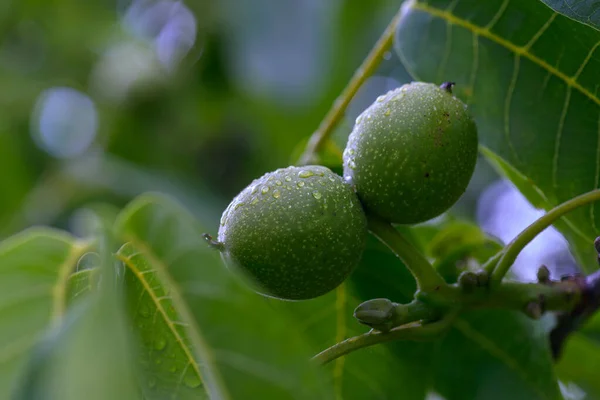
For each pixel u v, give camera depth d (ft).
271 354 1.48
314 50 2.64
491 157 1.86
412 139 1.68
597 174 1.75
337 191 1.68
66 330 1.39
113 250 1.49
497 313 1.85
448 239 1.95
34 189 3.22
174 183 2.90
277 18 2.66
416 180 1.68
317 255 1.66
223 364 1.48
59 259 1.60
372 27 2.85
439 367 1.88
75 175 3.06
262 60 2.65
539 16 1.75
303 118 2.78
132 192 2.89
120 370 1.38
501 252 1.69
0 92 3.40
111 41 3.67
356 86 1.90
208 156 3.43
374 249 1.85
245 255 1.66
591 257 1.82
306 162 1.92
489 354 1.87
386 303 1.67
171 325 1.55
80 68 3.62
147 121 3.43
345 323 1.88
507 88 1.79
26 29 3.61
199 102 3.41
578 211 1.76
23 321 1.57
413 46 1.85
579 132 1.75
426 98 1.69
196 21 3.39
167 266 1.52
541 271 1.74
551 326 1.83
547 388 1.84
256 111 3.09
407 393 1.86
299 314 1.87
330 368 1.86
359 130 1.71
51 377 1.37
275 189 1.67
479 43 1.80
